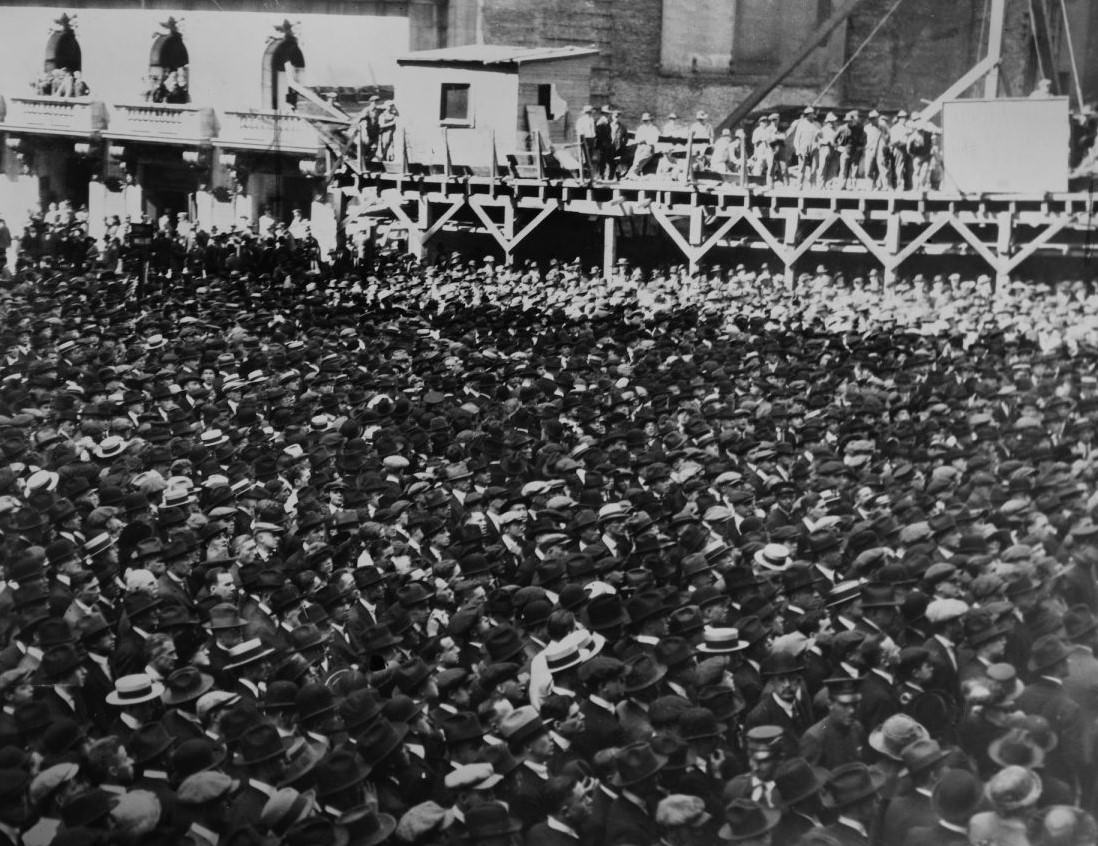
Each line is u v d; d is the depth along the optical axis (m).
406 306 28.36
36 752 7.62
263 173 38.91
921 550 10.55
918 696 8.28
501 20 39.94
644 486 13.85
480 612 9.66
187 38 39.00
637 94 41.44
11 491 13.34
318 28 39.28
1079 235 30.45
